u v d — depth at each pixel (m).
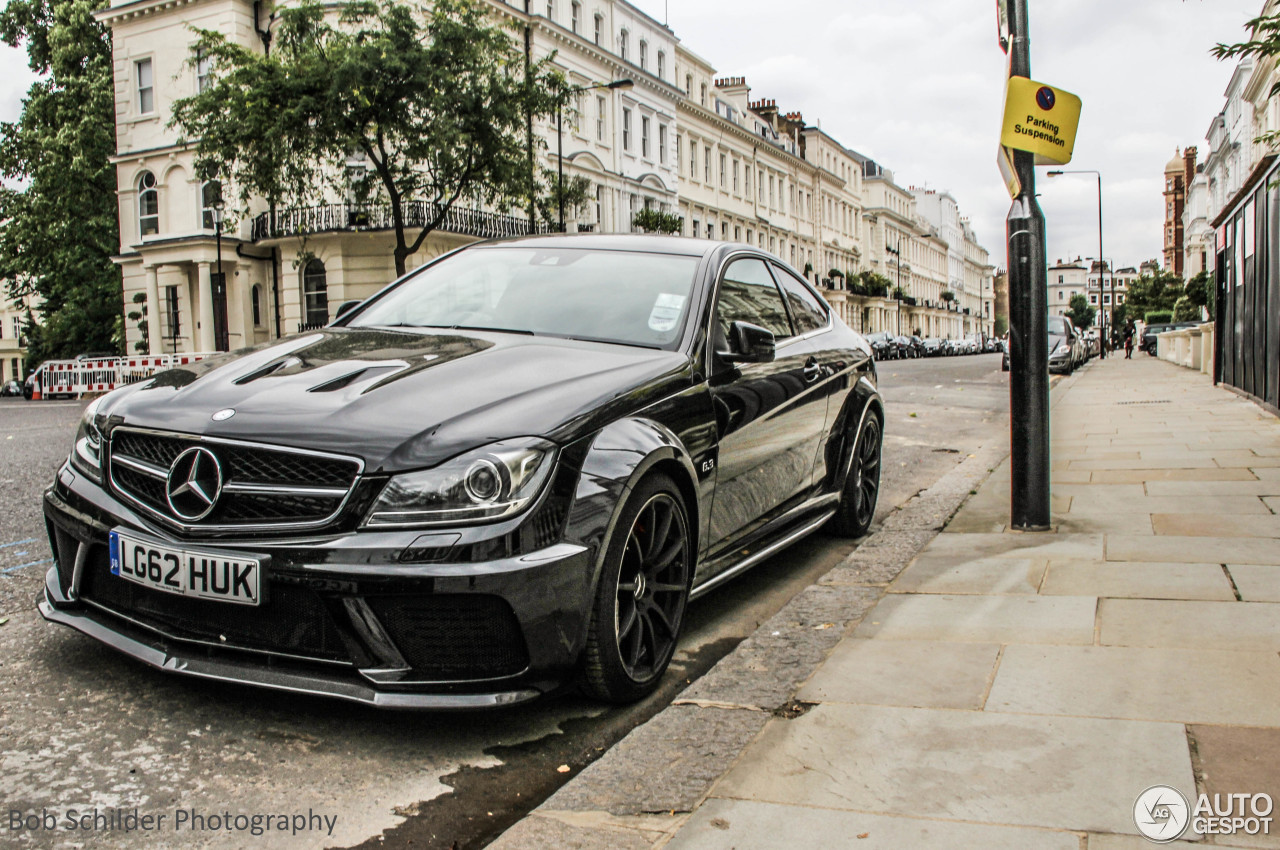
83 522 2.74
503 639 2.44
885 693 2.80
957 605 3.66
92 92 34.91
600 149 40.75
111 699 2.79
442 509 2.39
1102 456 7.75
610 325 3.52
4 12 38.34
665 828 2.07
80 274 37.69
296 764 2.44
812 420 4.44
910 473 7.77
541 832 2.06
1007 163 4.79
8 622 3.45
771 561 4.78
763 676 2.97
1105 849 1.93
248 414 2.61
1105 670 2.91
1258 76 35.53
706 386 3.36
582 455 2.63
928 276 115.44
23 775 2.33
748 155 58.62
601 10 41.28
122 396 2.97
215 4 30.70
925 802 2.15
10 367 68.38
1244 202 13.04
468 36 21.78
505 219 33.19
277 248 31.03
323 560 2.38
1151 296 80.00
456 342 3.28
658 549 2.95
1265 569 4.00
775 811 2.13
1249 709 2.58
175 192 32.00
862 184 86.94
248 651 2.50
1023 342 4.87
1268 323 11.01
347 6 21.34
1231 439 8.48
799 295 4.93
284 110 20.72
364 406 2.60
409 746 2.57
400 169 22.27
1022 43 4.61
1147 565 4.14
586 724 2.75
